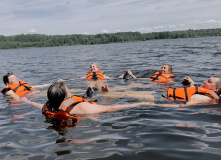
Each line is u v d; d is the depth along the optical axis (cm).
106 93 539
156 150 226
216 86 448
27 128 316
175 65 1103
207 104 400
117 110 387
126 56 1956
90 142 254
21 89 607
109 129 296
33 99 522
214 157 204
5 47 17725
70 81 779
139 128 295
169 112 365
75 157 219
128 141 253
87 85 690
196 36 18988
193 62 1163
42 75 1009
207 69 890
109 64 1360
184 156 211
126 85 659
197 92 439
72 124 322
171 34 19375
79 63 1551
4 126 331
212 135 257
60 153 230
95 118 345
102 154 223
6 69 1371
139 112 371
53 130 302
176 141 246
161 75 737
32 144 258
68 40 19162
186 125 298
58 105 373
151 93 511
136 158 212
